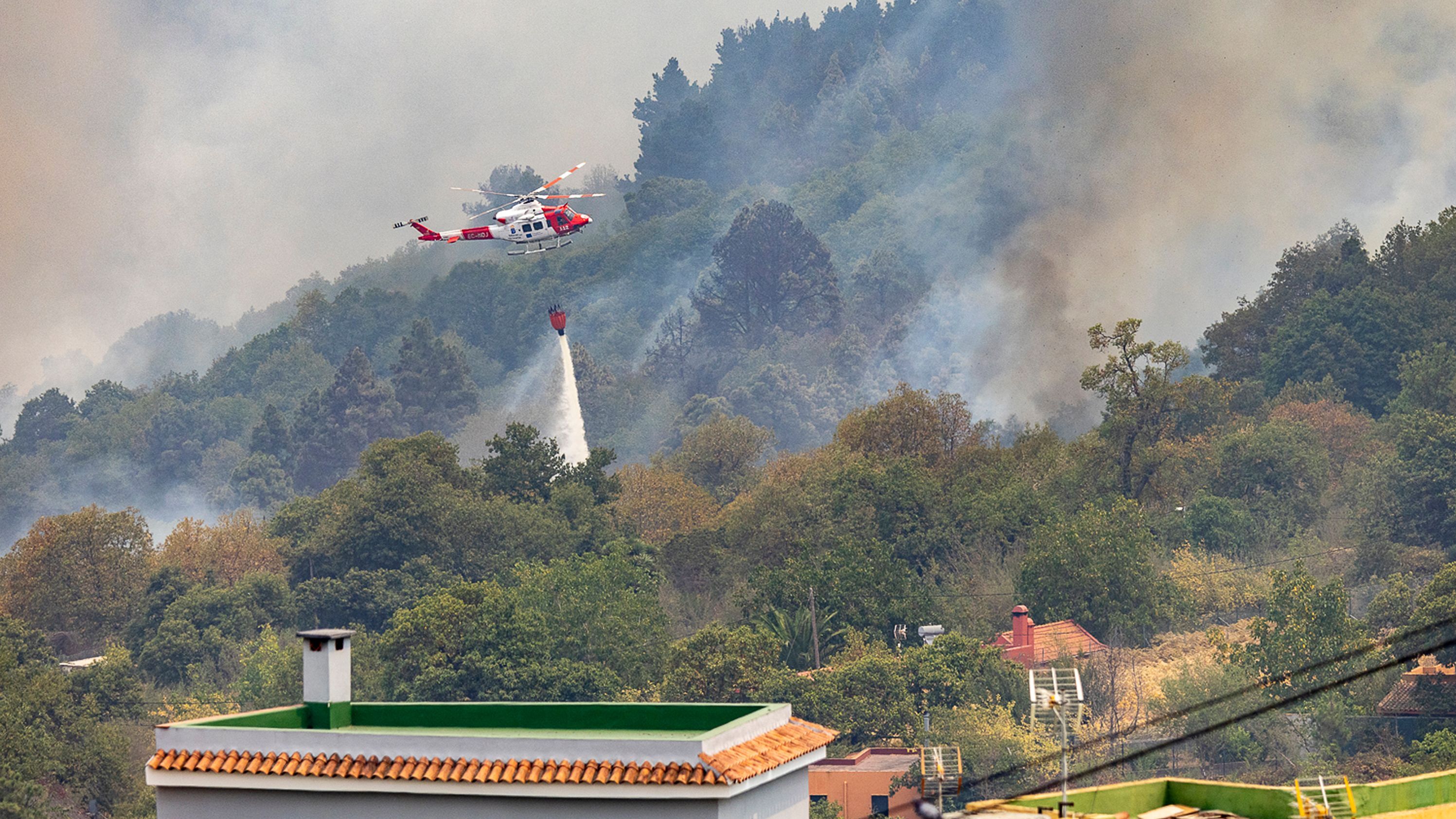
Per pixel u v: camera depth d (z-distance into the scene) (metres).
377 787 71.00
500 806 70.00
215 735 73.88
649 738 72.75
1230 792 75.75
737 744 73.25
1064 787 71.31
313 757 72.38
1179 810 75.94
